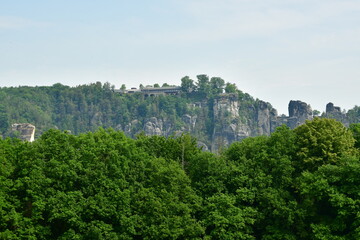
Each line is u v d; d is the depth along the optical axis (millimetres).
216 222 101938
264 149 118375
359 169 100562
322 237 98812
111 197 103000
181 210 104812
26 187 103500
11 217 94812
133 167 111250
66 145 111875
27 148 110750
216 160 116812
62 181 105062
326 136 115688
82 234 100312
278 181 112250
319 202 110562
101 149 111375
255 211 105250
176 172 110625
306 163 115062
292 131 124812
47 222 105062
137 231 103250
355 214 99938
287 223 104062
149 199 104125
